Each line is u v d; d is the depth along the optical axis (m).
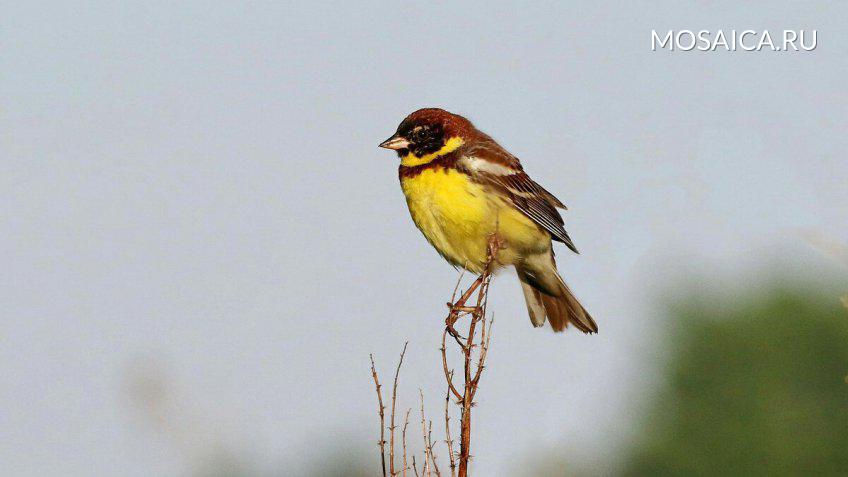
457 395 6.92
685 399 16.97
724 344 16.84
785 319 16.80
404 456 6.85
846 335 16.55
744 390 16.88
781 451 16.75
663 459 17.03
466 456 6.82
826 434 16.73
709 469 16.88
